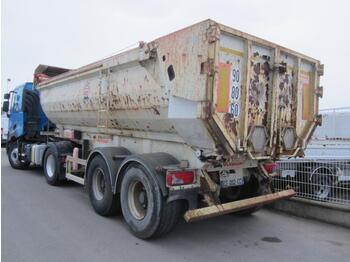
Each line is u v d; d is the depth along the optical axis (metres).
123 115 6.02
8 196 7.05
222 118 4.23
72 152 8.31
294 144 5.39
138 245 4.58
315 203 6.05
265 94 4.88
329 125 11.19
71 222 5.46
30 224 5.26
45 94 9.46
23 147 10.50
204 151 4.54
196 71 4.20
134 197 5.08
